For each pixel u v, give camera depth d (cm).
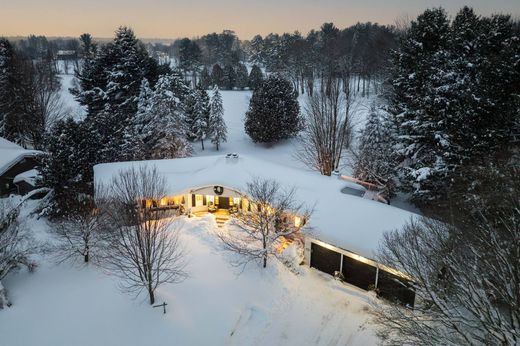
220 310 2092
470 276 1569
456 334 1585
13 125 4712
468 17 3562
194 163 3325
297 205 2638
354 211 2506
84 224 2367
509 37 3316
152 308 2041
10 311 2000
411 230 1938
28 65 5450
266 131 5294
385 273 2194
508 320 1568
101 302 2072
